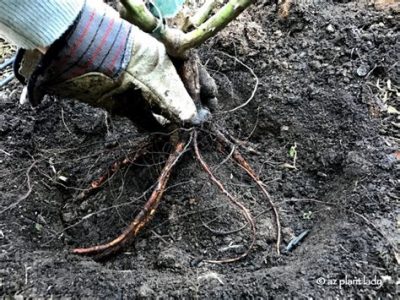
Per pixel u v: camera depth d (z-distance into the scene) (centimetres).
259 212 62
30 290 51
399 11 80
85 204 65
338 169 65
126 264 58
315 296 50
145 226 60
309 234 60
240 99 74
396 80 72
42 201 64
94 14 49
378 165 61
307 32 78
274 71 75
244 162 62
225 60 77
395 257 53
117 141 69
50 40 47
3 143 69
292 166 67
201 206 61
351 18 79
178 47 56
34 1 45
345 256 53
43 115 73
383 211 57
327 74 73
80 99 54
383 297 51
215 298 50
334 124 68
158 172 64
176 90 54
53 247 59
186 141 59
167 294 51
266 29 81
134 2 53
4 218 59
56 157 69
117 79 52
